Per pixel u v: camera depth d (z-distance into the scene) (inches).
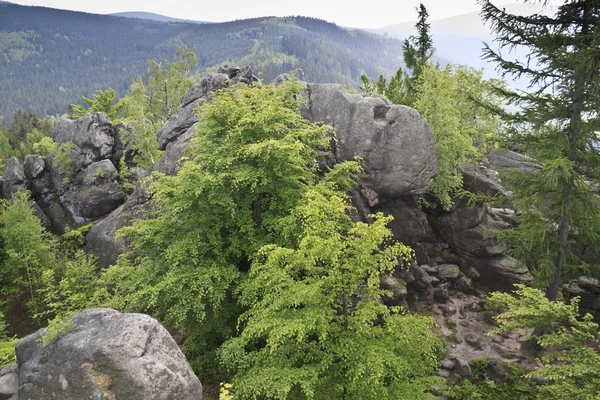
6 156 2625.5
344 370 455.8
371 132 792.9
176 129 1090.7
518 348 727.1
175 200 625.3
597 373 387.2
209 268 598.5
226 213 658.2
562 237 688.4
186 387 424.5
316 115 868.0
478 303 882.1
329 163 828.6
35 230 1087.6
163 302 604.7
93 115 1455.5
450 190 918.4
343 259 450.0
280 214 655.1
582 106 600.7
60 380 411.5
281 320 432.8
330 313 436.1
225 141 648.4
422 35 1184.2
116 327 438.9
